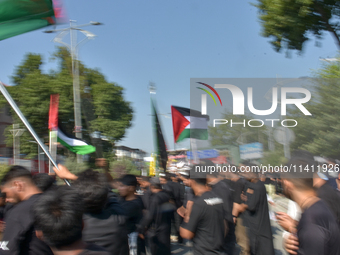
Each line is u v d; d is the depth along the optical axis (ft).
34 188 9.30
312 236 7.25
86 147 19.49
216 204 11.81
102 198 8.91
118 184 15.28
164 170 22.90
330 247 7.22
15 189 9.13
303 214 7.77
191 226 11.57
